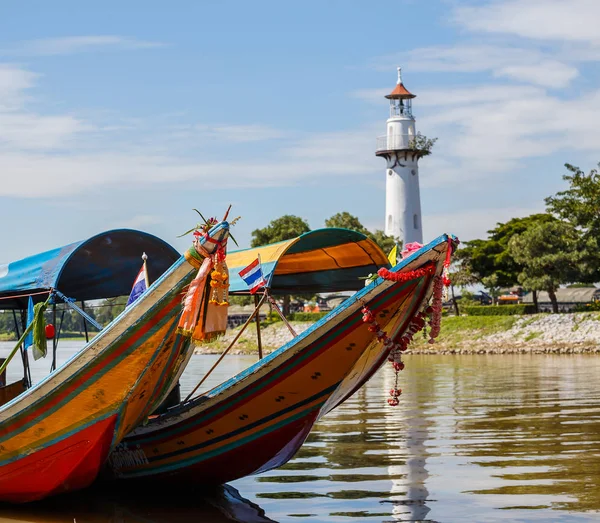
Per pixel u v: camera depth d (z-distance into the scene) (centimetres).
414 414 1984
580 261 6106
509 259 7056
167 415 1145
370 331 1003
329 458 1422
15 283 1245
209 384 2953
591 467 1277
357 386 1156
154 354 1047
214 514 1066
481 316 6431
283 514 1052
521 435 1602
